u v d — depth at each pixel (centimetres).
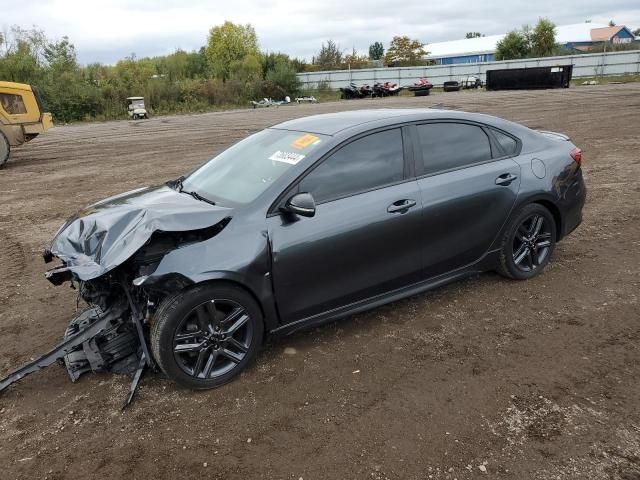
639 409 304
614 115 1705
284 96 4797
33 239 720
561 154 483
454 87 4734
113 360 362
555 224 486
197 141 1791
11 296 520
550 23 5894
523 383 334
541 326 402
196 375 338
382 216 381
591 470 262
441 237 415
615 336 382
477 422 300
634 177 856
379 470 269
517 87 4025
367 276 387
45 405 339
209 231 345
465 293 462
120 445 298
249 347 354
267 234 346
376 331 407
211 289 330
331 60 6831
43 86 3675
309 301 368
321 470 271
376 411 315
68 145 1872
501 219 444
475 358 364
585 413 303
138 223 330
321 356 377
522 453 275
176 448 293
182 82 4453
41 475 279
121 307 353
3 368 387
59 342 420
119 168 1295
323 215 364
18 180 1201
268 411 321
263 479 268
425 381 341
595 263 514
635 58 4672
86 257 325
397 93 4756
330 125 413
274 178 369
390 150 400
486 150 445
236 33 6338
